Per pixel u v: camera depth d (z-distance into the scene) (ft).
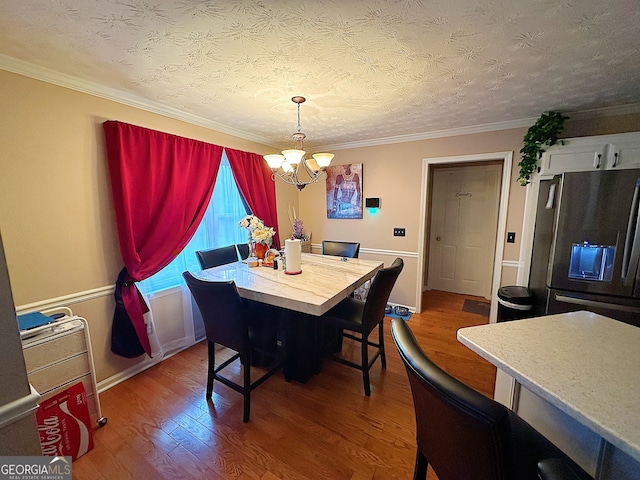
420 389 2.65
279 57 5.26
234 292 5.15
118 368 7.09
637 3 3.76
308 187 13.93
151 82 6.30
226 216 10.21
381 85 6.47
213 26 4.32
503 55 5.18
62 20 4.12
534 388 2.58
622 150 6.97
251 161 11.04
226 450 5.03
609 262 6.82
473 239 13.61
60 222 6.00
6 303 2.44
